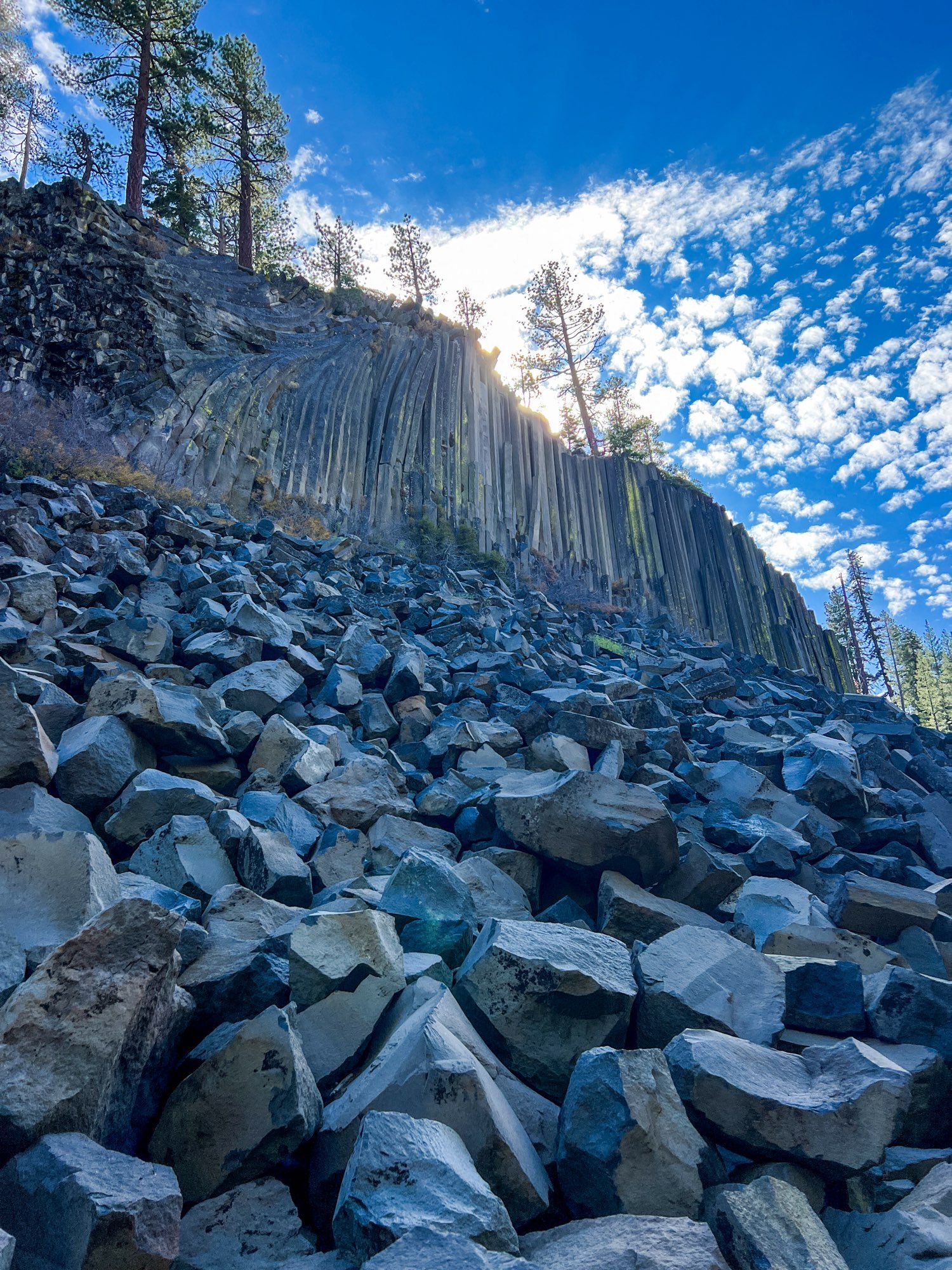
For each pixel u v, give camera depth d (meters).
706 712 12.71
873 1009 3.38
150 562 11.34
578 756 6.84
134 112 28.69
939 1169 2.64
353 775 6.06
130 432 19.52
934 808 7.74
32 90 39.28
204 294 25.66
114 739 4.98
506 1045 3.09
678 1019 3.30
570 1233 2.26
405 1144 2.26
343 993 3.14
